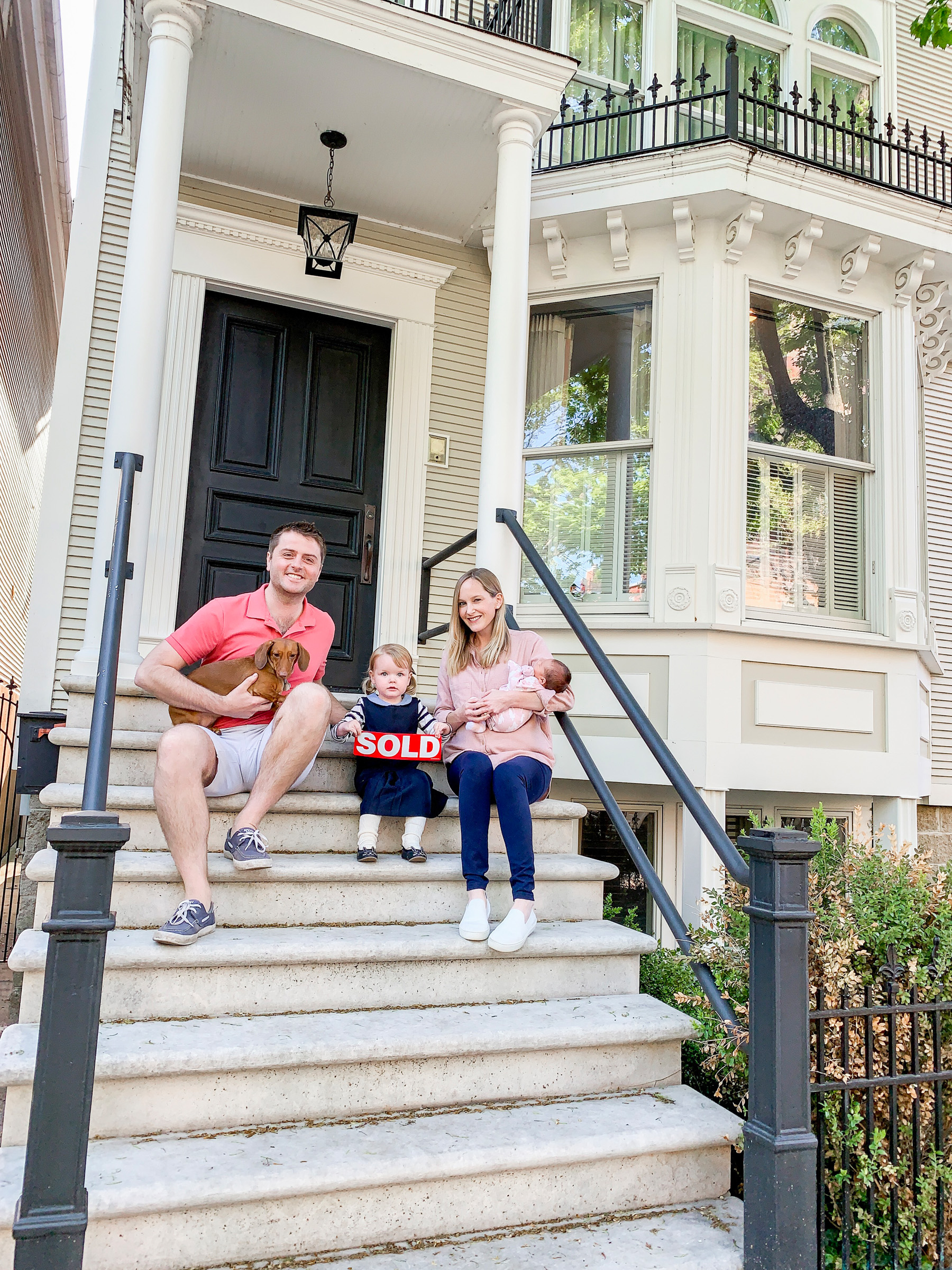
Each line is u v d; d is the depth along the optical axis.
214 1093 2.03
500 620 3.05
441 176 4.79
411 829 2.76
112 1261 1.73
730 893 2.81
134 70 4.00
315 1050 2.06
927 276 5.85
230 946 2.25
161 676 2.52
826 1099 2.22
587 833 5.23
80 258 4.71
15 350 10.07
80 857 1.62
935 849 7.05
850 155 6.49
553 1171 2.05
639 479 5.27
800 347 5.53
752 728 4.88
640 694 4.90
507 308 4.07
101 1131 1.96
